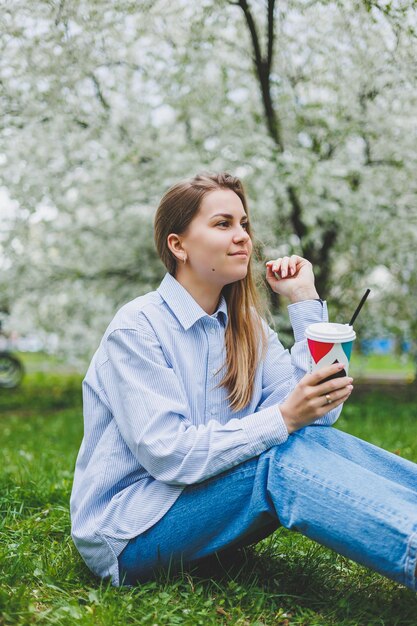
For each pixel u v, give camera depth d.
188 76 5.73
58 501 3.04
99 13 4.02
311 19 4.51
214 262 2.07
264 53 5.40
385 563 1.67
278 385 2.23
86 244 7.16
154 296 2.13
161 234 2.17
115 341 2.02
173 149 6.09
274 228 6.57
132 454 2.00
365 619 1.86
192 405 2.05
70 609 1.83
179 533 1.93
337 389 1.85
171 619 1.81
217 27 4.97
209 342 2.10
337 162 5.81
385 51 4.30
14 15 3.89
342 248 7.11
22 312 7.71
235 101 6.22
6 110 4.55
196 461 1.86
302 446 1.86
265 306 2.44
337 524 1.72
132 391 1.94
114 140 5.85
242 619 1.86
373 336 8.01
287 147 6.03
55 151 5.59
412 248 6.60
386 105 5.42
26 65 4.27
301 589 2.07
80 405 8.77
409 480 1.94
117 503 1.97
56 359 8.14
